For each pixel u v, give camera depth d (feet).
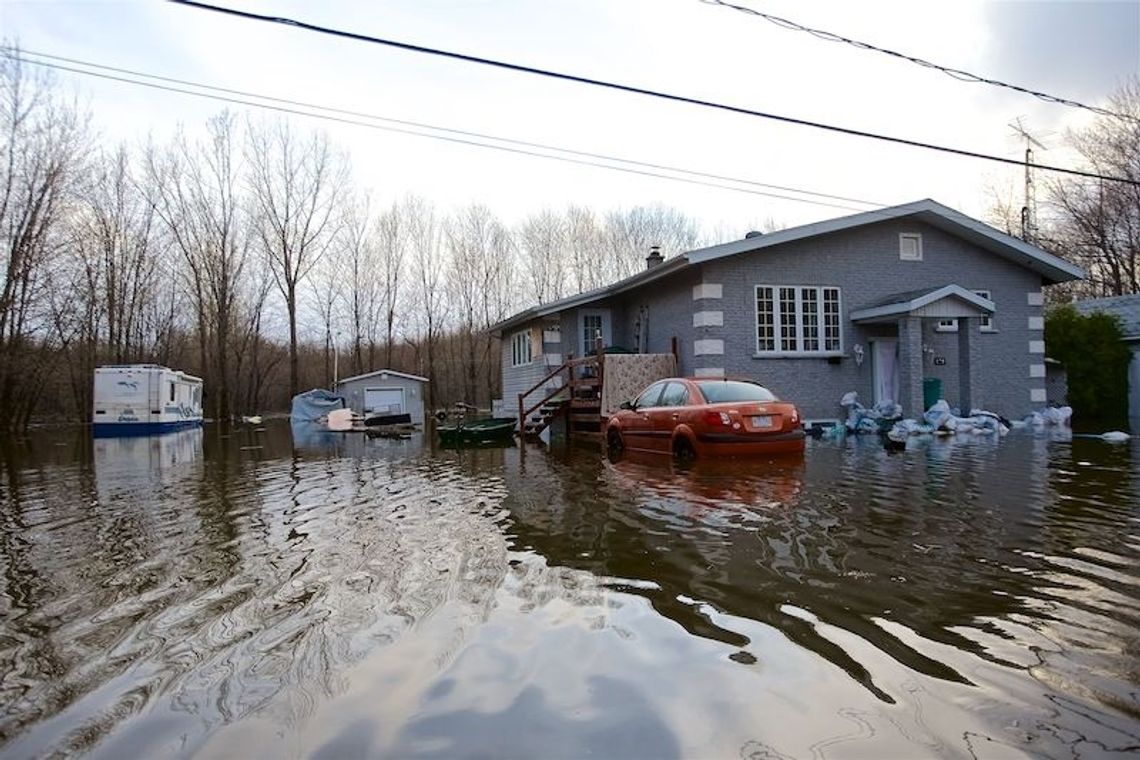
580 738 7.45
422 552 15.96
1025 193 98.02
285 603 12.41
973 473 25.62
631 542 16.08
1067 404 61.77
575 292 150.10
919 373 47.21
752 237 54.24
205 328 118.83
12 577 14.74
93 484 31.22
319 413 100.42
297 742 7.51
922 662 9.20
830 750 7.06
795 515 18.47
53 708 8.53
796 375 49.80
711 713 7.93
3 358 82.28
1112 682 8.50
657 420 34.60
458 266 148.05
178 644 10.57
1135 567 13.26
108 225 108.27
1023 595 11.76
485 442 54.65
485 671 9.23
